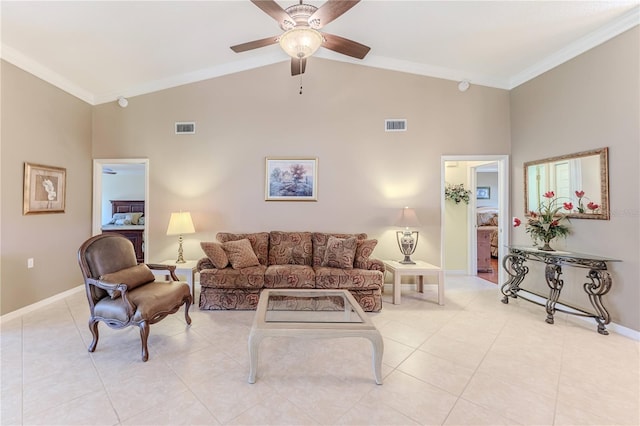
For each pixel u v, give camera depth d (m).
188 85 4.13
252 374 1.91
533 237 3.55
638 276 2.55
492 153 4.08
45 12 2.58
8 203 2.99
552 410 1.66
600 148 2.85
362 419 1.59
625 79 2.64
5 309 2.95
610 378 1.97
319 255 3.76
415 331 2.74
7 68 2.99
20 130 3.12
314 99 4.12
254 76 4.13
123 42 3.15
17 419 1.56
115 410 1.64
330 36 2.50
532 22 2.89
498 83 4.06
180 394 1.79
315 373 2.03
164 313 2.41
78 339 2.52
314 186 4.12
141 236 6.30
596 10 2.62
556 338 2.58
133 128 4.15
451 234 5.22
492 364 2.15
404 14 3.00
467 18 2.96
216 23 3.09
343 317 2.15
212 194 4.14
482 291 4.09
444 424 1.55
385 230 4.13
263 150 4.13
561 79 3.30
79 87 3.91
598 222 2.89
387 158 4.12
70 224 3.81
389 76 4.10
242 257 3.41
